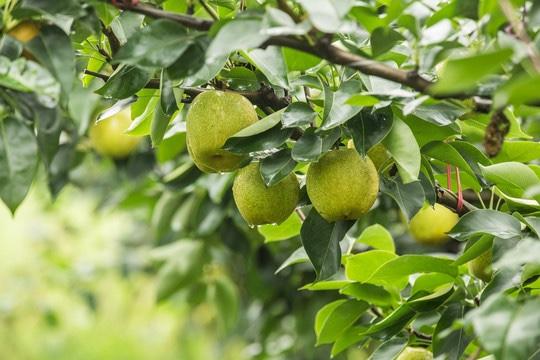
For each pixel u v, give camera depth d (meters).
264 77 2.06
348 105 1.92
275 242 2.92
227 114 2.01
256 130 1.97
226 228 2.91
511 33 1.80
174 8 2.06
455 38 1.88
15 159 1.87
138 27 2.06
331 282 2.18
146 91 2.14
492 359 1.97
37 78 1.83
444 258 2.04
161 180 2.89
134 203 3.13
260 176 2.03
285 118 1.95
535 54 1.73
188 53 1.86
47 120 1.87
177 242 3.06
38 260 4.13
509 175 2.06
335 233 2.04
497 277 1.96
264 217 2.03
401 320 2.07
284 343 3.19
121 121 2.86
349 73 2.02
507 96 1.65
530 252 1.79
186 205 2.89
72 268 3.79
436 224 2.57
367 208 2.00
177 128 2.34
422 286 2.08
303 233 2.04
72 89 1.92
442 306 2.10
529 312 1.74
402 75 1.80
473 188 2.17
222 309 3.04
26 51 1.89
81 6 1.86
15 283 4.10
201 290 3.04
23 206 6.08
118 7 1.85
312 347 2.97
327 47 1.80
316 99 2.01
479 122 2.12
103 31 1.99
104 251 3.94
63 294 4.24
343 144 2.08
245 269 3.21
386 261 2.15
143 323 5.51
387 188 2.07
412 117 2.02
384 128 1.94
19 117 1.88
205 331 4.05
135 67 2.01
